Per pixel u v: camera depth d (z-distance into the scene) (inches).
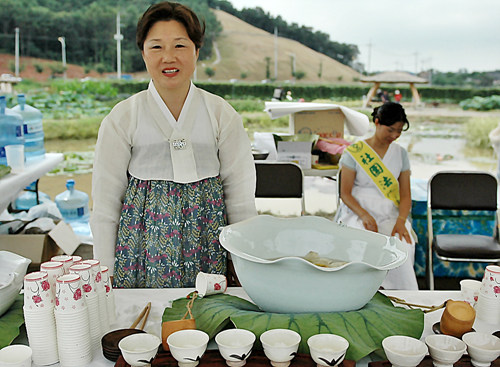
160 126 58.5
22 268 44.9
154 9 55.7
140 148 59.1
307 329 38.8
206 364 36.6
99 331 41.4
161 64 55.9
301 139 131.9
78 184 201.0
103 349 39.1
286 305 41.8
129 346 38.0
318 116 142.0
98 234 59.2
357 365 38.5
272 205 194.4
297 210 189.2
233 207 62.4
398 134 105.5
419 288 123.6
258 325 39.2
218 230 61.1
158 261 59.2
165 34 55.1
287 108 139.7
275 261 39.6
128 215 59.7
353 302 41.6
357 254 46.9
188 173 58.8
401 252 44.1
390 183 106.3
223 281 49.1
